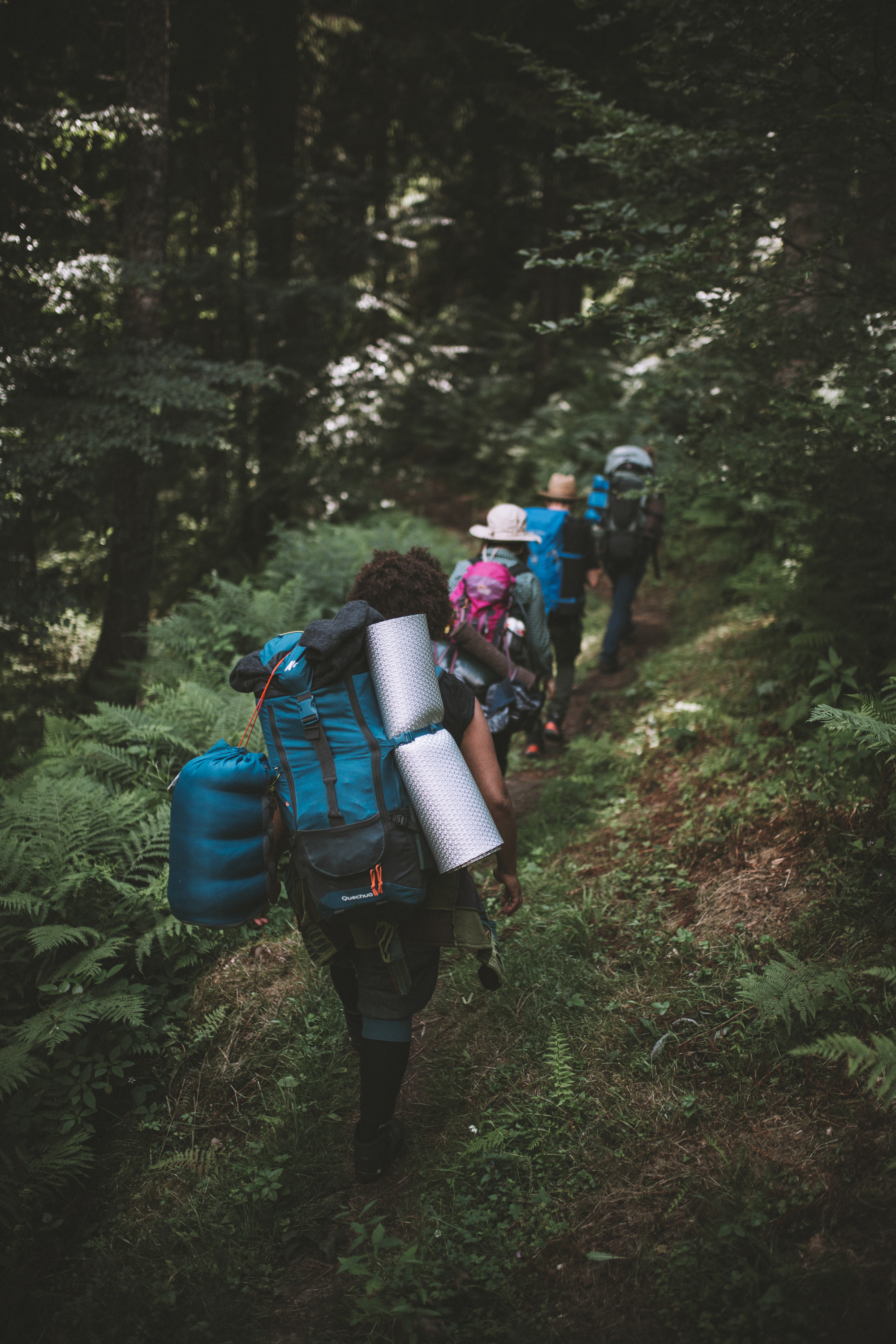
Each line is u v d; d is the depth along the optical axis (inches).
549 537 211.5
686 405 203.8
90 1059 117.0
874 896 110.0
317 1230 92.1
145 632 258.5
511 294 714.8
